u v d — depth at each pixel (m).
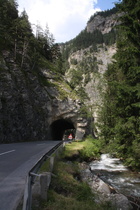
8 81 27.44
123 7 13.12
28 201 3.34
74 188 7.61
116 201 8.25
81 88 50.47
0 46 34.09
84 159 21.02
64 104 42.00
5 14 43.28
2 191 4.71
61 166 10.34
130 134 12.80
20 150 13.13
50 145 18.41
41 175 4.86
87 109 37.19
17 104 28.17
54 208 4.75
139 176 14.45
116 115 14.20
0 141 21.75
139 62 12.19
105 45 184.12
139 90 11.06
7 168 7.17
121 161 20.72
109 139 17.80
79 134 43.00
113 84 13.14
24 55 38.91
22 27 45.97
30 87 34.84
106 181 13.03
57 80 46.19
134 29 12.21
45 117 37.91
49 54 67.81
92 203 6.95
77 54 183.38
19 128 27.19
